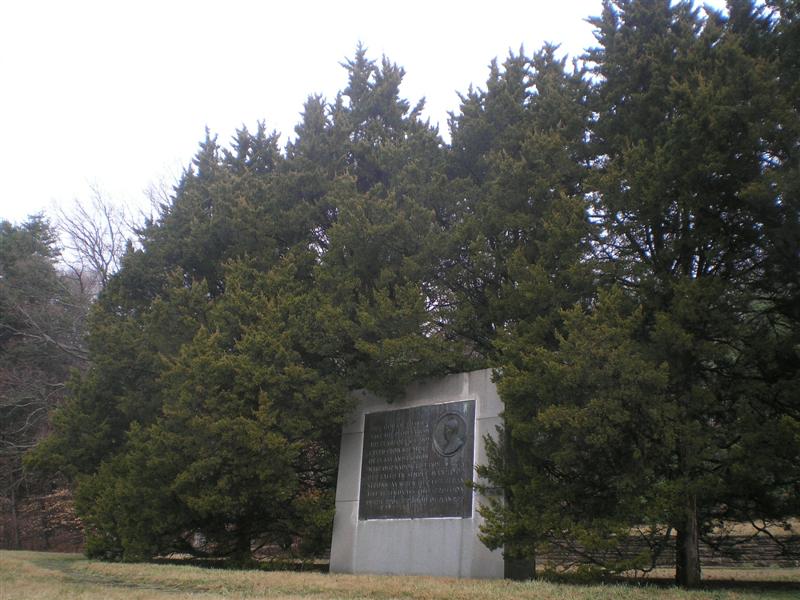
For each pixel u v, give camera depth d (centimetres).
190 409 1683
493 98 2002
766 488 1395
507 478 1396
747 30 1558
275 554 2205
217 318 1875
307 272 2033
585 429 1230
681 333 1312
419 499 1603
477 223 1748
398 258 1842
